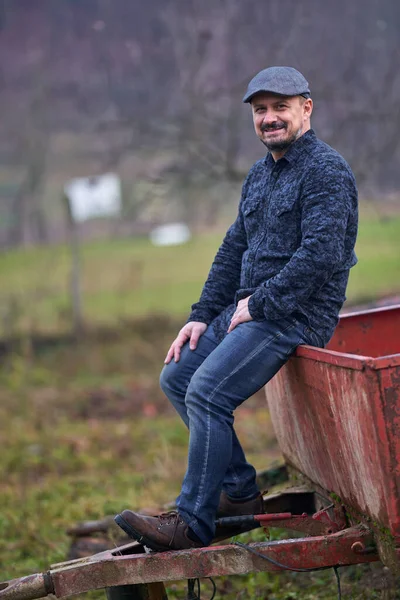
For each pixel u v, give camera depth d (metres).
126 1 13.07
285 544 4.07
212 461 4.22
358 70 12.05
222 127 12.64
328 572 5.68
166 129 12.84
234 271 4.79
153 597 4.47
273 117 4.26
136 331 14.98
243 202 4.63
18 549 6.58
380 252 15.91
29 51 14.41
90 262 18.06
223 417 4.25
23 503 7.71
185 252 18.62
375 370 3.57
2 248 17.66
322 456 4.38
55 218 17.91
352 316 5.19
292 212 4.23
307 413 4.37
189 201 13.60
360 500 4.03
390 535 3.77
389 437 3.61
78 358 13.76
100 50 13.44
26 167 16.73
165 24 12.79
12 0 14.39
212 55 12.44
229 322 4.55
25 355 13.46
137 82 13.16
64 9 13.93
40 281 16.52
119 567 4.15
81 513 7.30
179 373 4.64
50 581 4.17
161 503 7.29
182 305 16.41
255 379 4.23
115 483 8.22
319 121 11.81
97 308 16.31
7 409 11.41
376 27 12.02
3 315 15.16
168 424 10.40
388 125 11.66
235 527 4.68
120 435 10.00
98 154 14.73
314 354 4.02
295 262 4.05
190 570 4.12
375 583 5.30
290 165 4.30
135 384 12.52
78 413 11.20
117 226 15.46
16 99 14.91
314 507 4.90
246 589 5.57
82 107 13.89
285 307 4.07
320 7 12.09
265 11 12.17
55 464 9.02
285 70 4.28
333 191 4.11
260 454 8.84
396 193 12.34
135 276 17.41
